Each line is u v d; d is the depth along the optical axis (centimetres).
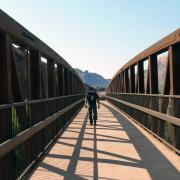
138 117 1867
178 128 999
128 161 928
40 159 957
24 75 1222
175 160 938
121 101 2817
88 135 1441
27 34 859
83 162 919
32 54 1023
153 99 1365
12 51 752
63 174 793
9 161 666
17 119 740
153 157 977
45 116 1095
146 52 1423
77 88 3584
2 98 694
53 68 1395
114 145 1182
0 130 614
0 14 635
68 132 1545
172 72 1029
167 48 1123
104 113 2803
